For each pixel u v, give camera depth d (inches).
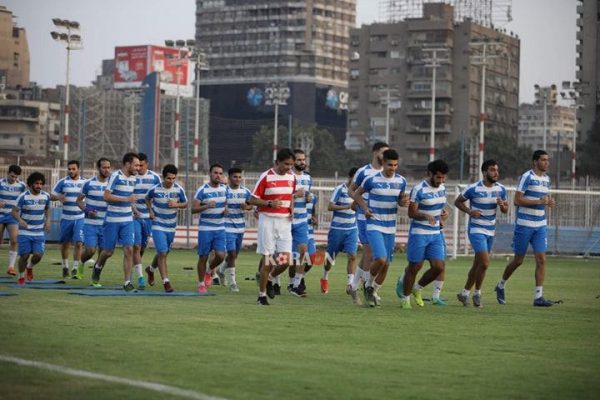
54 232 3587.6
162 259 1716.3
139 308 1403.8
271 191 1535.4
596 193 3769.7
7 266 2343.8
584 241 3961.6
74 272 2062.0
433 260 1540.4
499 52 5502.0
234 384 836.0
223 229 1748.3
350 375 893.8
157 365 917.2
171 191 1718.8
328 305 1550.2
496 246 3865.7
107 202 1734.7
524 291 2036.2
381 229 1523.1
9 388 801.6
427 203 1524.4
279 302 1595.7
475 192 1614.2
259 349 1034.1
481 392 837.2
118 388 808.3
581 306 1685.5
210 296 1668.3
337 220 1851.6
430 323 1318.9
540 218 1665.8
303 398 788.0
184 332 1148.5
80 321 1224.8
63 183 2048.5
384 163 1518.2
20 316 1264.8
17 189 2127.2
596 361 1023.6
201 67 7244.1
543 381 897.5
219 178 1732.3
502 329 1278.3
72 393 787.4
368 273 1536.7
